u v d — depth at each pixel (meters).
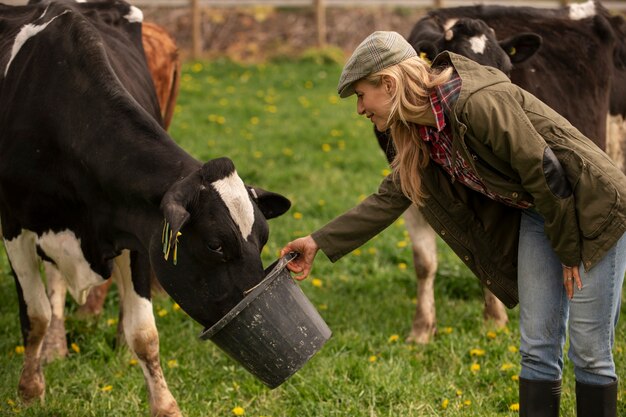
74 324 5.47
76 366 4.97
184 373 4.86
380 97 3.43
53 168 4.25
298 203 8.25
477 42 5.13
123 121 4.05
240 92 13.34
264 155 9.98
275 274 3.49
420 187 3.65
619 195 3.25
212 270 3.56
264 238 3.64
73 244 4.32
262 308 3.48
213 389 4.65
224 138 10.59
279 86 13.94
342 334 5.41
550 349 3.54
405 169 3.57
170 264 3.64
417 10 17.58
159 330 5.48
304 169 9.45
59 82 4.34
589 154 3.28
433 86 3.35
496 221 3.66
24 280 4.50
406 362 4.94
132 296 4.34
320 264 6.78
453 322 5.76
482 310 5.91
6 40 4.85
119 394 4.61
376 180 9.16
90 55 4.32
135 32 5.43
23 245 4.47
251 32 16.58
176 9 16.61
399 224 7.82
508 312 5.94
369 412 4.33
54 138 4.25
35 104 4.35
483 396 4.53
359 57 3.39
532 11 6.21
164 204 3.36
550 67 5.67
